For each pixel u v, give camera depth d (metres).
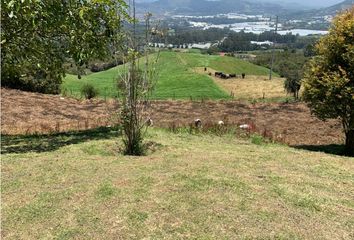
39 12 7.21
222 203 5.22
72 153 8.12
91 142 9.27
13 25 8.55
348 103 12.51
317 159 8.38
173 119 20.62
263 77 61.66
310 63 13.62
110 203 5.23
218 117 22.12
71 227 4.63
